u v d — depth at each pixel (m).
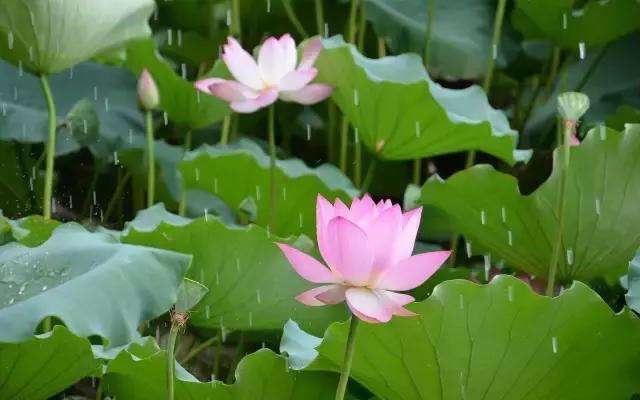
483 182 4.75
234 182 5.06
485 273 5.05
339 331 4.23
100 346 4.41
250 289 4.64
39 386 4.23
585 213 4.71
